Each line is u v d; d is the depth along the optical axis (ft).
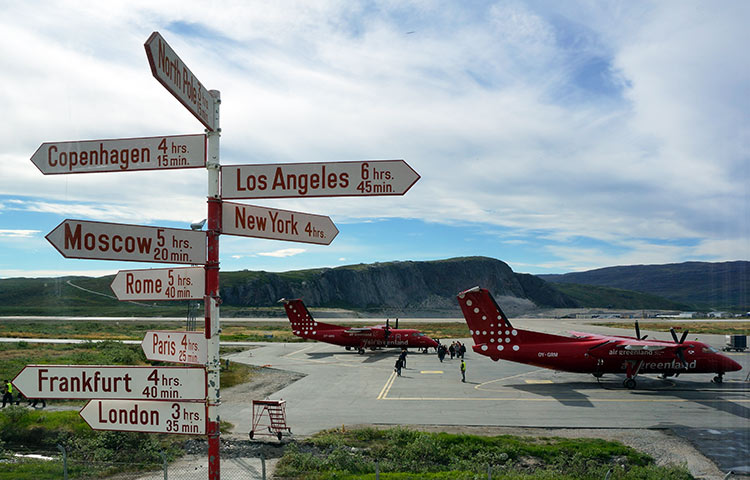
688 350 123.24
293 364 168.25
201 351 20.10
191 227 23.41
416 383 130.82
